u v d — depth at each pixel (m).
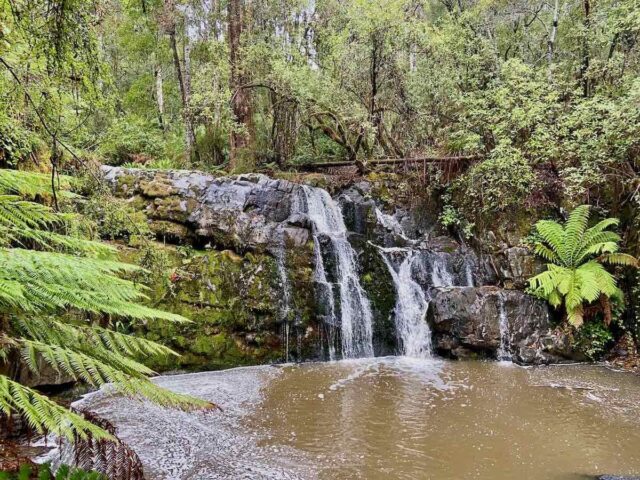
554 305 8.11
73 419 1.78
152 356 6.87
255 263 8.18
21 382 4.58
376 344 8.66
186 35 15.41
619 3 10.95
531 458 4.36
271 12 14.84
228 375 7.03
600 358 8.00
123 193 8.46
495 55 12.03
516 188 9.73
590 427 5.09
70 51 2.87
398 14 11.34
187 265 7.73
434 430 4.99
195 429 4.86
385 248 9.69
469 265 9.79
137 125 13.99
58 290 2.04
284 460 4.24
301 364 7.83
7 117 3.34
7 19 2.77
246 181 9.15
